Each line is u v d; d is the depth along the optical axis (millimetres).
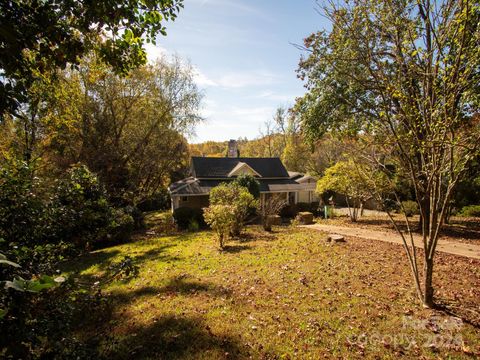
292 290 5973
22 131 13188
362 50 4848
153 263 8750
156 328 4605
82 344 2199
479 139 3938
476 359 3574
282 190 24688
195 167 24219
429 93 4480
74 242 5234
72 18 3430
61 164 17312
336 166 17031
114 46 4039
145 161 22719
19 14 2820
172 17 3904
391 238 11148
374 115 5469
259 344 4062
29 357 1901
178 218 18375
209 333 4398
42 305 2035
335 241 10477
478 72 4059
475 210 17266
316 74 11219
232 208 10867
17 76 3109
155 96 22016
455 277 6520
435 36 4000
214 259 8812
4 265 2266
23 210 3795
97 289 3111
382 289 5855
